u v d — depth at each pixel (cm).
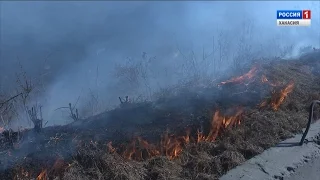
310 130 412
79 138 389
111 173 328
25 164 345
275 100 456
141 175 333
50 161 347
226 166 352
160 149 369
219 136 393
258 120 415
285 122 418
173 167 345
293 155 371
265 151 377
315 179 369
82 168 332
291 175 348
